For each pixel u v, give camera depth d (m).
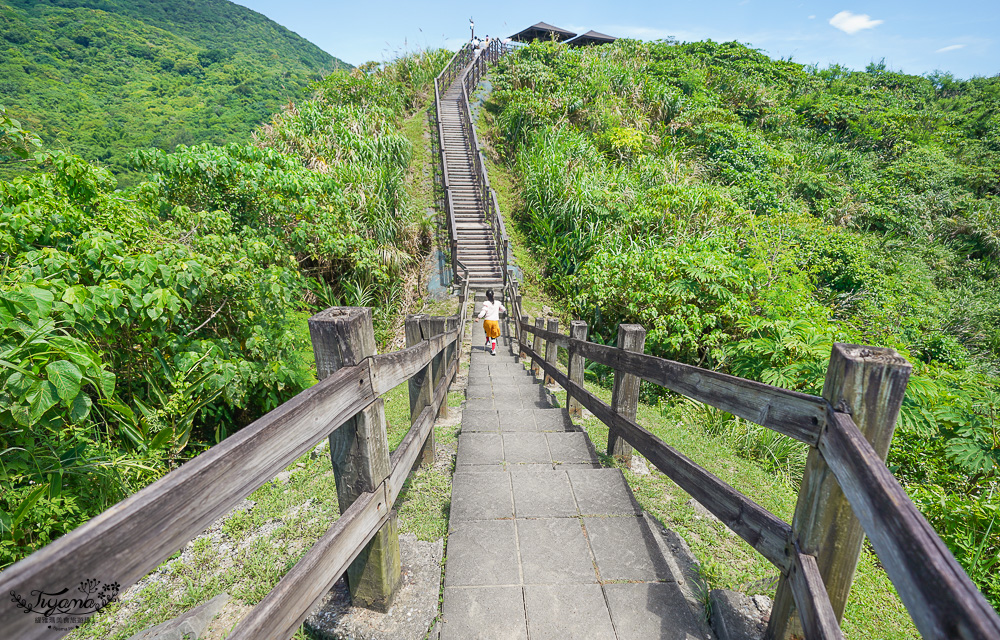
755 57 24.98
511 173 15.73
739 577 2.01
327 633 1.70
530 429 3.96
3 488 2.35
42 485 2.35
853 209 15.12
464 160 15.89
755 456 4.06
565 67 18.78
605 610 1.79
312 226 7.30
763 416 1.41
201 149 6.70
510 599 1.84
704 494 1.70
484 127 18.02
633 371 2.59
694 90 19.34
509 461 3.23
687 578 1.98
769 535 1.38
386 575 1.72
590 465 3.19
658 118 16.67
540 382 5.99
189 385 3.50
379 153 12.48
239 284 4.23
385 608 1.75
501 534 2.23
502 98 18.41
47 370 2.07
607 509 2.44
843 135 21.00
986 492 3.42
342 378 1.31
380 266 9.88
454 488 2.62
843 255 10.07
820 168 16.86
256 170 6.77
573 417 4.31
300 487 2.98
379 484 1.61
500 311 8.66
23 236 3.12
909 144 19.59
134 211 4.43
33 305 2.21
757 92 20.45
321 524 2.56
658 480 2.96
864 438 0.98
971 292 12.46
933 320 9.70
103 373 2.28
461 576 1.97
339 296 9.91
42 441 2.61
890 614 2.07
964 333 10.09
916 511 0.75
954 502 3.02
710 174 14.41
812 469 1.19
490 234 13.02
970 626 0.56
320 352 1.39
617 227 10.63
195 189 6.50
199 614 1.91
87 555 0.59
